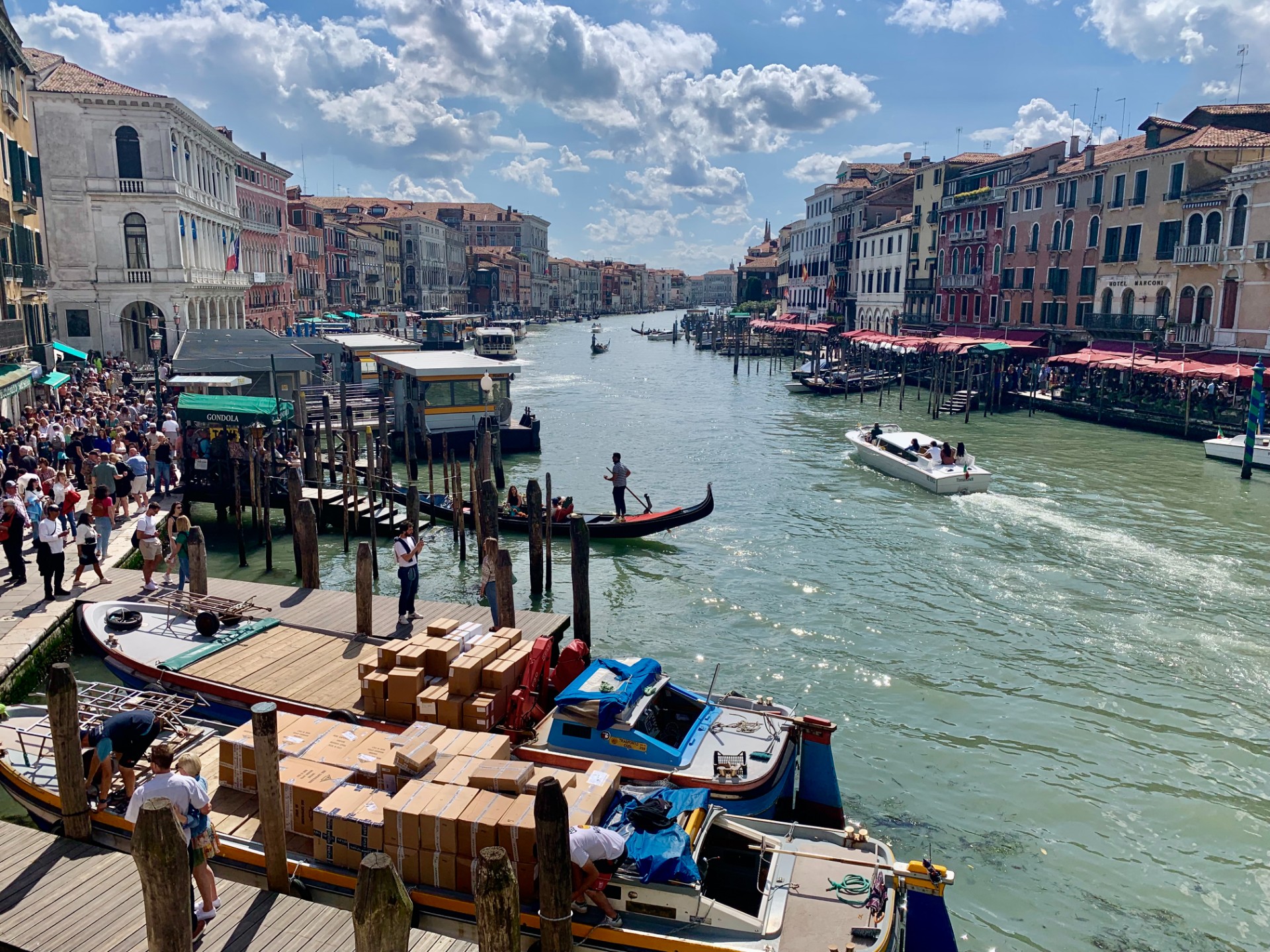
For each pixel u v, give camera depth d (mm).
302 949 7445
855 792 11578
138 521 16562
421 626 14773
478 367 34500
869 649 16047
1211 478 30469
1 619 14555
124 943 7457
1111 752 12625
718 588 19250
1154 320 44531
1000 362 53688
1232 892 9828
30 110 35656
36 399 31469
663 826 8367
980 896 9695
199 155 51875
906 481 30156
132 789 9203
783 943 7566
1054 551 21812
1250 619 17453
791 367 78812
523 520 23141
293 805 8688
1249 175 38969
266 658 13266
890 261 77000
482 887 6066
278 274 74062
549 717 11562
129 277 45844
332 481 26734
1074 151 56906
